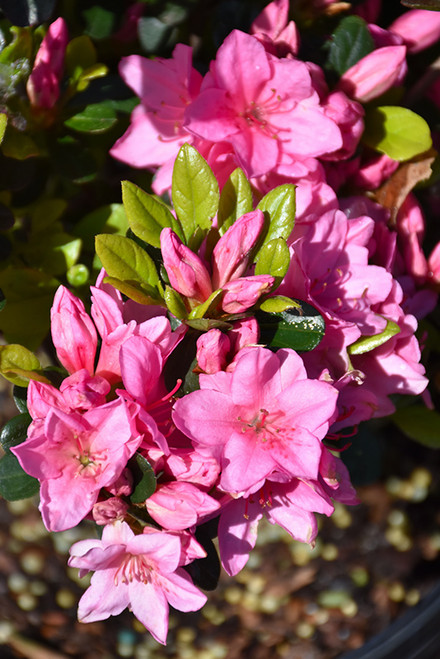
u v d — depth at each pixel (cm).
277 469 48
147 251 51
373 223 52
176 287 48
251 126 53
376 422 61
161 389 48
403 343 53
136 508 47
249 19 57
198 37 59
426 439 59
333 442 55
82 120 56
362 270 52
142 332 48
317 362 50
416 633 99
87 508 46
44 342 59
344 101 53
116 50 59
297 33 54
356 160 56
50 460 47
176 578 48
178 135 55
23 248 56
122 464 46
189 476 47
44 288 55
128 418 46
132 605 49
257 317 49
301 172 52
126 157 56
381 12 60
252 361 47
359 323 52
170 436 48
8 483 49
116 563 48
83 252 57
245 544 50
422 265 56
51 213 57
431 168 58
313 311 49
